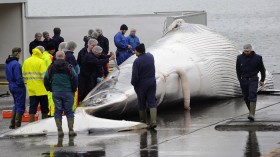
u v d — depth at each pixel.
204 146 20.61
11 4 39.41
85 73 28.31
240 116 26.30
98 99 26.12
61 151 20.69
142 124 24.39
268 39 82.62
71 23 40.06
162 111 28.55
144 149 20.53
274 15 130.25
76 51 40.09
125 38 35.25
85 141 22.31
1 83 38.38
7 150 21.20
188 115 27.23
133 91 26.47
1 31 39.66
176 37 30.97
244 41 81.44
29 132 23.95
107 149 20.75
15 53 25.83
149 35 39.38
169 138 22.20
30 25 40.03
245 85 25.45
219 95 31.02
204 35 31.55
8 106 32.38
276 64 55.75
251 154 19.22
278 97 31.73
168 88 27.97
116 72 27.52
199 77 29.52
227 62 31.31
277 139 21.36
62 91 23.30
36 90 25.80
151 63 24.61
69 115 23.47
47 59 26.42
